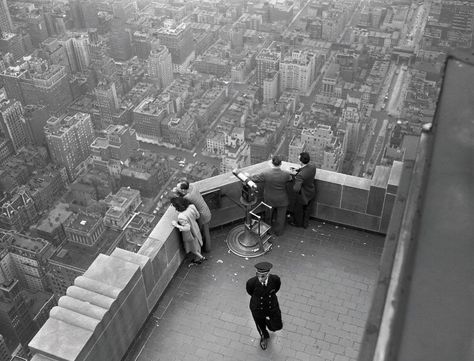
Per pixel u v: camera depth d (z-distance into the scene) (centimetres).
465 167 358
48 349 827
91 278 955
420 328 287
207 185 1236
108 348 917
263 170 1238
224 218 1282
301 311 1073
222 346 1017
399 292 302
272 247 1228
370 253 1212
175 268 1154
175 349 1020
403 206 376
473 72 420
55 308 896
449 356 274
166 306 1099
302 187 1194
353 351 994
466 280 303
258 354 995
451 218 331
